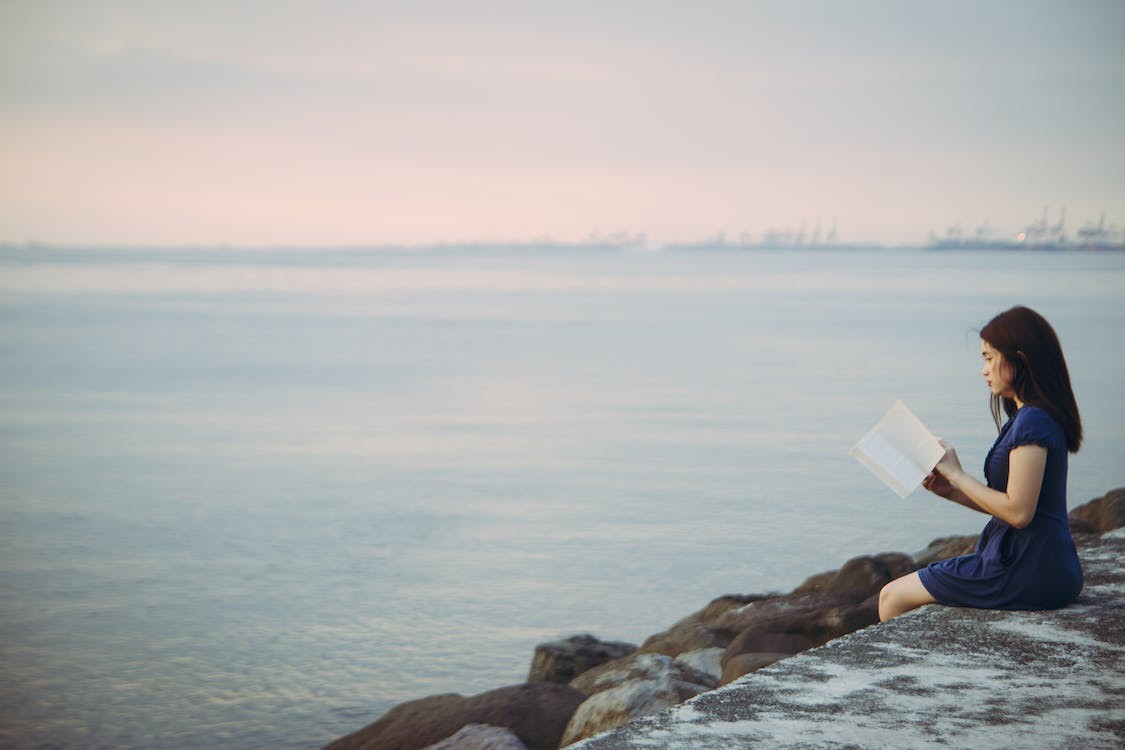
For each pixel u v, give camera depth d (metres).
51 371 43.62
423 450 23.56
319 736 8.15
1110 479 17.58
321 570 13.26
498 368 43.94
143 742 7.98
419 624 10.97
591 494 18.14
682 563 13.35
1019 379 3.72
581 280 186.25
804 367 42.81
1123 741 2.73
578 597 11.95
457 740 3.96
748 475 19.66
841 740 2.72
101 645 10.34
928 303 101.31
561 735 4.81
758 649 5.34
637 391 35.28
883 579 7.04
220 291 134.88
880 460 3.70
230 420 29.20
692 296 121.25
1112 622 3.74
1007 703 3.00
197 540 15.04
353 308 95.00
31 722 8.38
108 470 21.16
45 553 14.27
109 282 166.00
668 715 2.92
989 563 3.89
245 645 10.31
